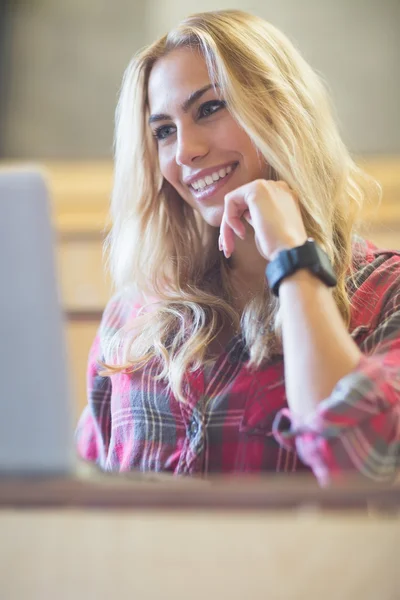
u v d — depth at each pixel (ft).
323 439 2.94
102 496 2.36
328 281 3.46
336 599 2.06
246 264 4.51
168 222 4.75
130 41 11.41
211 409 4.01
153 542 2.16
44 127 11.48
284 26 11.19
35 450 2.60
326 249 4.15
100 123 11.41
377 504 2.25
